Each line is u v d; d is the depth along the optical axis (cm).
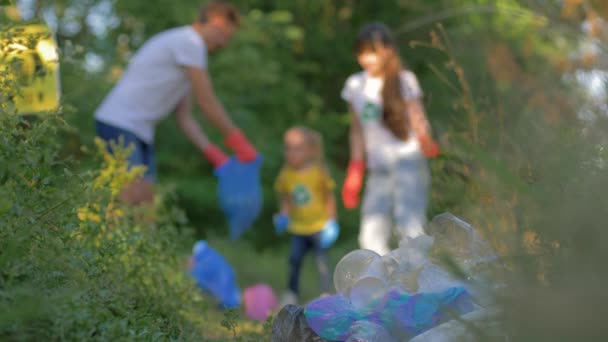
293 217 756
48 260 211
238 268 952
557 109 210
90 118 930
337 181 1409
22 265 200
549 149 157
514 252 144
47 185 226
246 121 1330
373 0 1672
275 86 1491
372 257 230
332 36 1695
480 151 159
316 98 1559
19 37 258
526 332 122
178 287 323
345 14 1697
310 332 233
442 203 245
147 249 311
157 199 376
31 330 185
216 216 1202
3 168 211
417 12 1509
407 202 591
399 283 218
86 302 212
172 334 263
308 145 758
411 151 596
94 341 200
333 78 1728
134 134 540
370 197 611
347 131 1638
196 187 1179
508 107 287
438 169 251
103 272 251
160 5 1380
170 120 1211
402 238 237
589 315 117
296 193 750
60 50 281
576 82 221
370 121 605
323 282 740
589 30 251
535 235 147
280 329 239
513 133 219
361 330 213
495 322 135
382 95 594
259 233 1324
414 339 188
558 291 123
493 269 148
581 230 128
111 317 216
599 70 194
